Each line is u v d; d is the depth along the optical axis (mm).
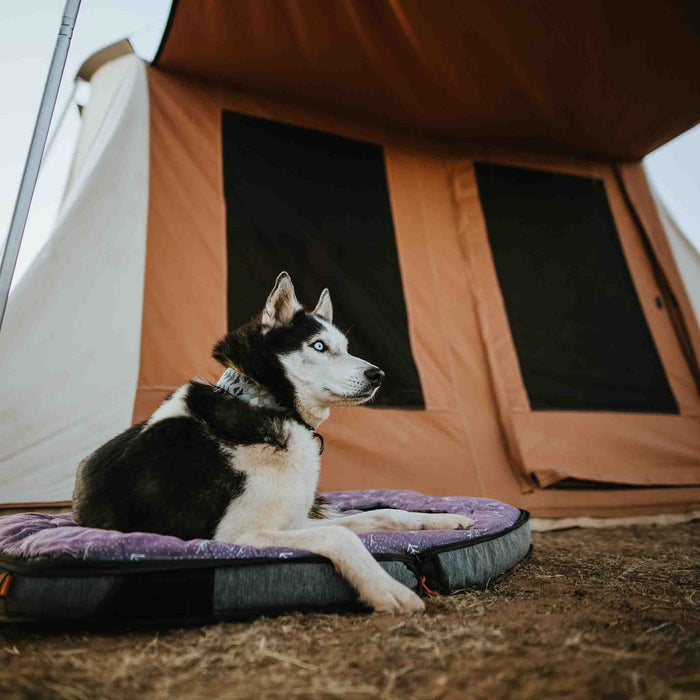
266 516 1940
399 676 1168
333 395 2402
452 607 1717
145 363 3471
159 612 1570
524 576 2289
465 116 4773
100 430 3227
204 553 1635
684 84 4398
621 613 1670
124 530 1939
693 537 3672
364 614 1648
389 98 4520
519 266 4938
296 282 4145
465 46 3928
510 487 4188
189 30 3711
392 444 3975
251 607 1616
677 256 5531
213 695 1104
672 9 3695
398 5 3541
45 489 3021
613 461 4449
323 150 4617
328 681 1155
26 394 3104
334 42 3865
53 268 3383
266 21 3646
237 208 4105
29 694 1103
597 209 5426
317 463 2234
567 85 4371
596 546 3266
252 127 4383
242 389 2240
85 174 3803
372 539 1889
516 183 5230
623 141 5227
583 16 3725
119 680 1188
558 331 4824
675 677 1142
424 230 4812
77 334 3330
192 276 3791
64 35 2760
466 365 4516
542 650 1302
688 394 5023
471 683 1119
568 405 4586
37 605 1552
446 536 2029
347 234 4473
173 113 4090
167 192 3896
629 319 5102
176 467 1954
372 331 4246
